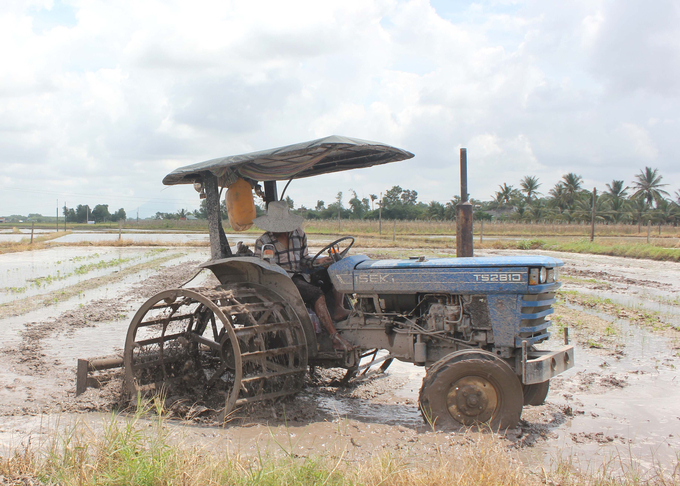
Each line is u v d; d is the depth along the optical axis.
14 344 8.02
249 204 5.81
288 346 5.24
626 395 5.80
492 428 4.52
